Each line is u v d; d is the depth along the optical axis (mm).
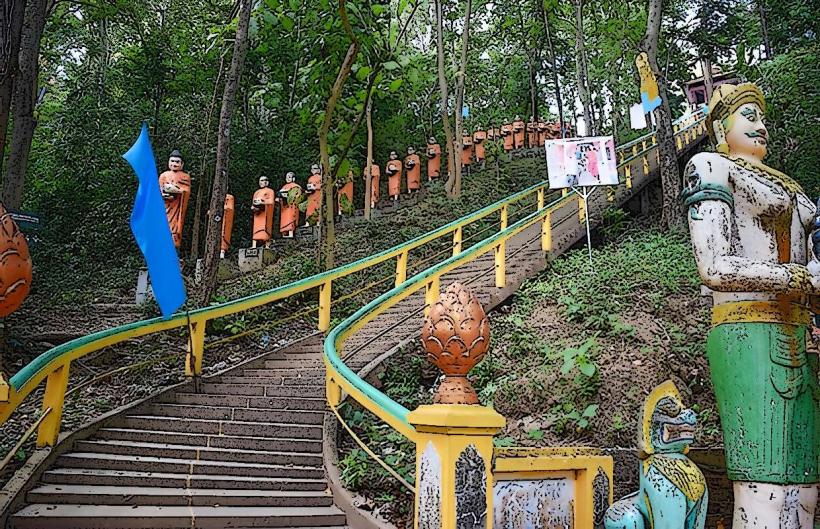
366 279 13992
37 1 10289
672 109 30312
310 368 9328
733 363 3719
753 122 4051
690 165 3928
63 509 5516
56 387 6352
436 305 3643
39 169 19188
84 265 16469
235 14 13758
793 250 3889
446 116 21422
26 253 3549
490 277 11938
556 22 25453
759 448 3594
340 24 12547
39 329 11156
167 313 7121
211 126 19484
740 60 16078
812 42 16031
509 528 3771
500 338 9727
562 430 7414
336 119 14414
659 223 15805
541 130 30297
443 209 19234
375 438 7250
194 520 5617
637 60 12938
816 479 3623
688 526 3654
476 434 3402
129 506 5777
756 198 3836
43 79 22719
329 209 13391
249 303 9203
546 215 12602
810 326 3900
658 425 3812
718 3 21391
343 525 6008
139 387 8586
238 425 7422
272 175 20469
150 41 19547
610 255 12445
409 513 5855
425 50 27812
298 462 7047
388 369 8781
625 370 8070
